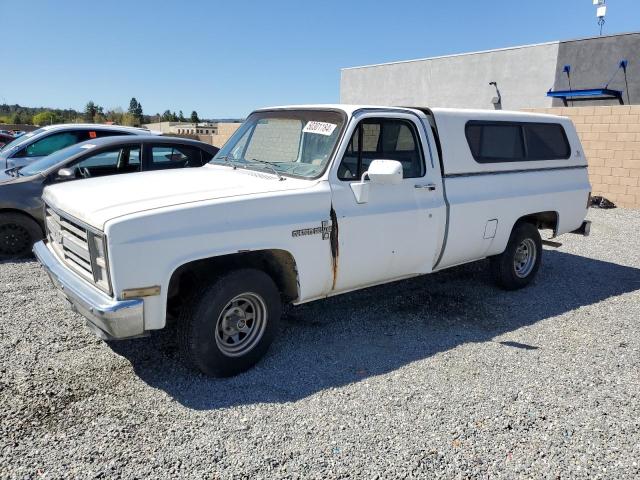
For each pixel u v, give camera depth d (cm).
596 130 1327
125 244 341
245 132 540
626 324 541
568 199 664
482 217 559
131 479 287
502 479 299
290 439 327
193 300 380
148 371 407
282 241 405
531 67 2092
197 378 400
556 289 657
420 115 515
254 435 330
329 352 453
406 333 500
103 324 347
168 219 356
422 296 610
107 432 327
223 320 395
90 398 367
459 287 649
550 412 368
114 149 761
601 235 997
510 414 363
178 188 412
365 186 445
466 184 547
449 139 537
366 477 296
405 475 299
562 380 414
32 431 326
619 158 1297
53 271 406
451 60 2350
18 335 462
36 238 726
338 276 449
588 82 1930
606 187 1327
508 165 595
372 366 429
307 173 448
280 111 517
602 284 684
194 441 321
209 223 372
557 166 657
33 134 1035
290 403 368
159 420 343
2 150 1033
